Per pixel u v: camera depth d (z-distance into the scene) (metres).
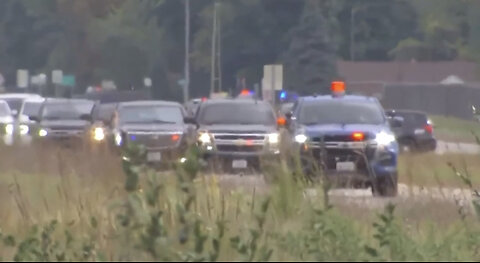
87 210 43.47
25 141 82.31
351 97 79.88
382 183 70.38
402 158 79.50
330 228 39.16
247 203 44.91
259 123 91.56
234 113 92.81
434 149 128.00
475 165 76.31
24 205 46.41
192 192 35.66
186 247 35.41
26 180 58.28
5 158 71.12
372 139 71.25
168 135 95.25
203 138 87.38
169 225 36.38
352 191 60.06
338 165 71.06
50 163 66.62
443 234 44.78
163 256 33.69
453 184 63.47
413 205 52.28
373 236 40.41
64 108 122.31
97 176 51.12
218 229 38.94
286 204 44.12
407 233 43.38
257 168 83.94
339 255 37.56
